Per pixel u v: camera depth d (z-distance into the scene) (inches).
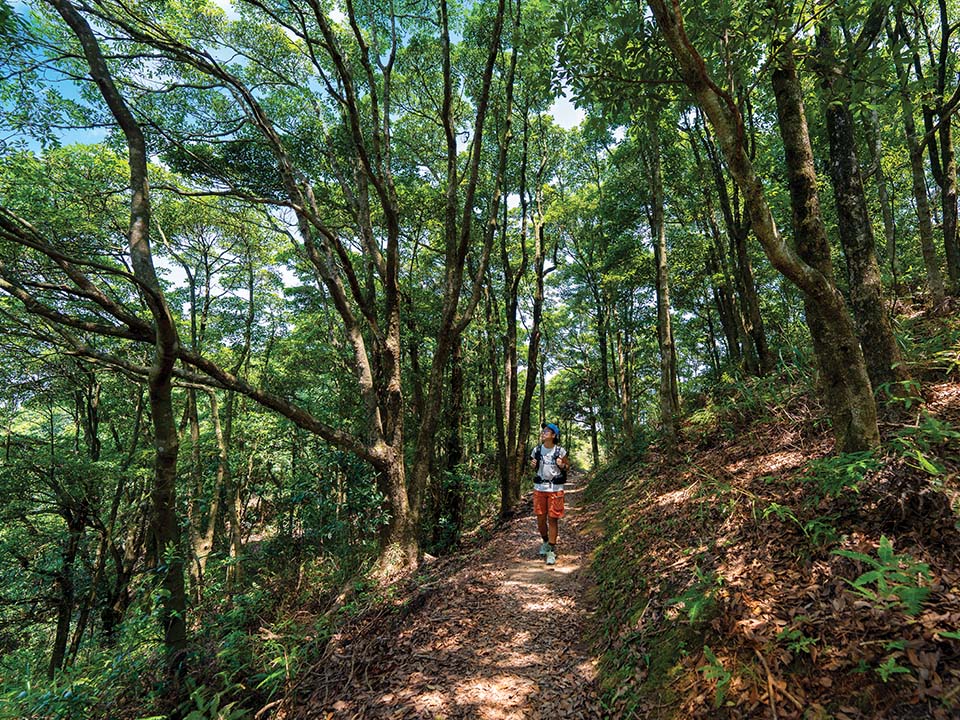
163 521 189.6
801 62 140.3
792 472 164.4
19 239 151.9
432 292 570.9
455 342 473.1
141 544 598.5
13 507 461.1
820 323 136.4
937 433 112.8
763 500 149.9
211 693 176.4
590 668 135.7
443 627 174.4
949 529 99.7
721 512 162.1
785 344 341.1
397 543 277.1
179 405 755.4
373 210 510.6
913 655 79.8
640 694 110.7
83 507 504.7
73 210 336.2
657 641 121.3
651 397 858.1
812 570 110.6
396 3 346.9
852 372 125.3
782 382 287.0
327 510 297.0
